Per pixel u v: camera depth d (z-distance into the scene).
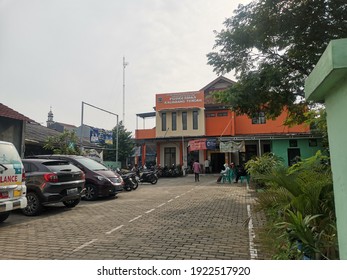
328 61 2.25
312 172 5.58
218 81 30.59
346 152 2.42
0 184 6.50
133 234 5.94
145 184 19.08
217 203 10.15
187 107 29.89
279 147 20.28
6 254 4.75
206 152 29.31
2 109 14.02
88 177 11.19
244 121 27.86
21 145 15.09
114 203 10.46
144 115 32.47
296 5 9.91
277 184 5.60
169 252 4.77
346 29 9.60
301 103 12.98
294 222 3.82
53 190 8.30
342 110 2.45
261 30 10.79
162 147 31.05
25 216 8.15
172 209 8.97
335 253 3.54
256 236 5.60
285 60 11.91
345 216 2.54
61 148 17.95
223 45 12.42
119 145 33.94
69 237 5.78
